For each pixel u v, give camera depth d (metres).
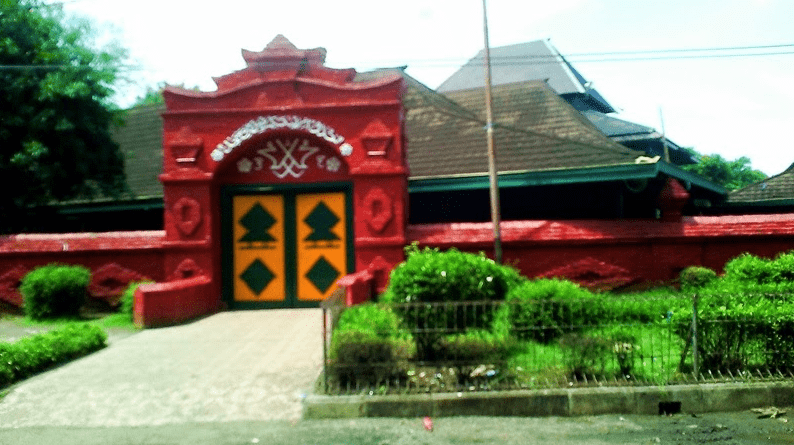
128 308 11.16
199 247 11.75
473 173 12.91
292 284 12.11
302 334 9.39
